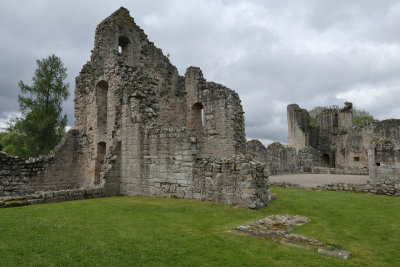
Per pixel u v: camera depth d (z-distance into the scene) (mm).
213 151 22797
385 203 11969
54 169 20141
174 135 13062
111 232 7035
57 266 5000
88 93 22281
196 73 25062
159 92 25828
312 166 33969
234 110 22156
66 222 7766
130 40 25547
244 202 10453
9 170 17250
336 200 12656
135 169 14477
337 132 45656
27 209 9547
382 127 34531
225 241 6535
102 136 20281
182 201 11781
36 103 29922
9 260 5148
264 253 5852
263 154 26156
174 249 5965
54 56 31344
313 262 5461
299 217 9297
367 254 6082
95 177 20297
